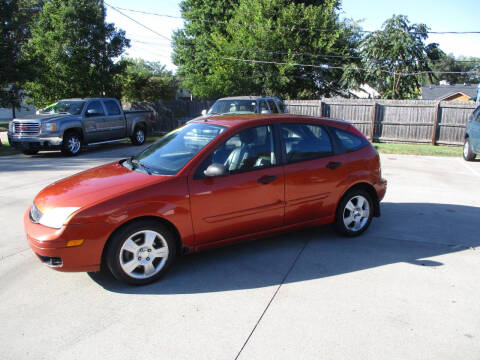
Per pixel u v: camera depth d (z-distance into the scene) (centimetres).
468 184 862
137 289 374
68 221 347
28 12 2244
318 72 2739
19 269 417
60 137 1227
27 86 1747
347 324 314
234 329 308
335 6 3067
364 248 476
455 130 1705
